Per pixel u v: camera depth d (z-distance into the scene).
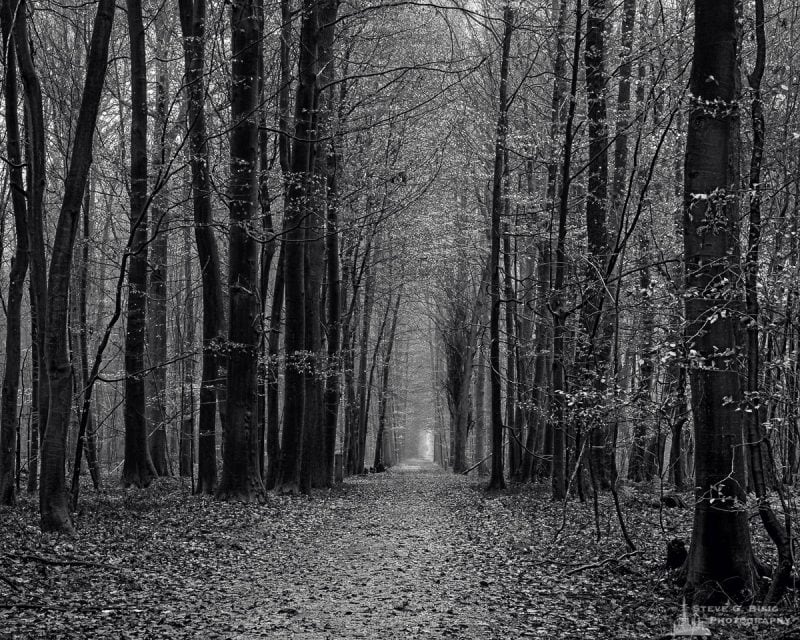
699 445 8.71
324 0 21.05
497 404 23.44
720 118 8.66
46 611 8.13
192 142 17.39
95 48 12.43
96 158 24.38
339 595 9.65
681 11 14.10
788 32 13.12
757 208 8.18
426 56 27.39
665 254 13.91
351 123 26.98
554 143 19.39
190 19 19.86
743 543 8.66
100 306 33.00
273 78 25.73
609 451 13.55
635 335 13.82
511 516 17.38
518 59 22.91
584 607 8.89
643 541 12.52
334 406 29.72
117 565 10.59
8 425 16.09
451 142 27.27
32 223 14.00
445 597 9.52
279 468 22.62
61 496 12.57
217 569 11.12
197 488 20.44
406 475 43.44
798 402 7.70
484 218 29.27
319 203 21.48
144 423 22.59
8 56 15.20
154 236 13.56
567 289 16.17
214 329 19.94
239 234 18.86
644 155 15.60
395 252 37.19
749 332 7.88
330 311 28.05
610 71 17.72
